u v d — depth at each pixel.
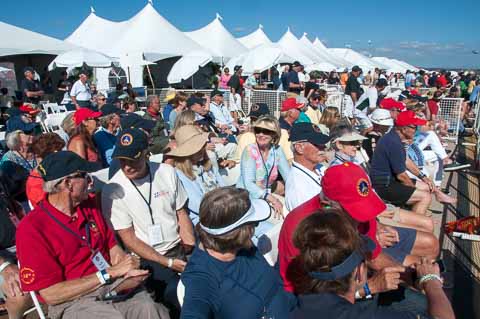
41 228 2.52
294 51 27.58
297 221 2.38
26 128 6.14
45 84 16.97
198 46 21.27
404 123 4.86
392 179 4.89
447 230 4.92
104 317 2.50
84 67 18.16
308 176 3.57
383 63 40.47
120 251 2.94
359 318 1.81
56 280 2.54
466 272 4.14
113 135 5.75
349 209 2.34
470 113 16.39
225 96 13.95
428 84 26.03
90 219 2.77
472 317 3.41
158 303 2.77
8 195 3.84
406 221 3.83
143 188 3.07
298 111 7.51
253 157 4.30
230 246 2.11
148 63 18.52
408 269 2.60
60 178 2.49
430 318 2.04
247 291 2.13
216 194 2.14
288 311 2.20
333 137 4.78
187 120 4.97
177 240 3.27
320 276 1.79
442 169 6.68
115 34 22.11
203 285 2.06
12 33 15.89
